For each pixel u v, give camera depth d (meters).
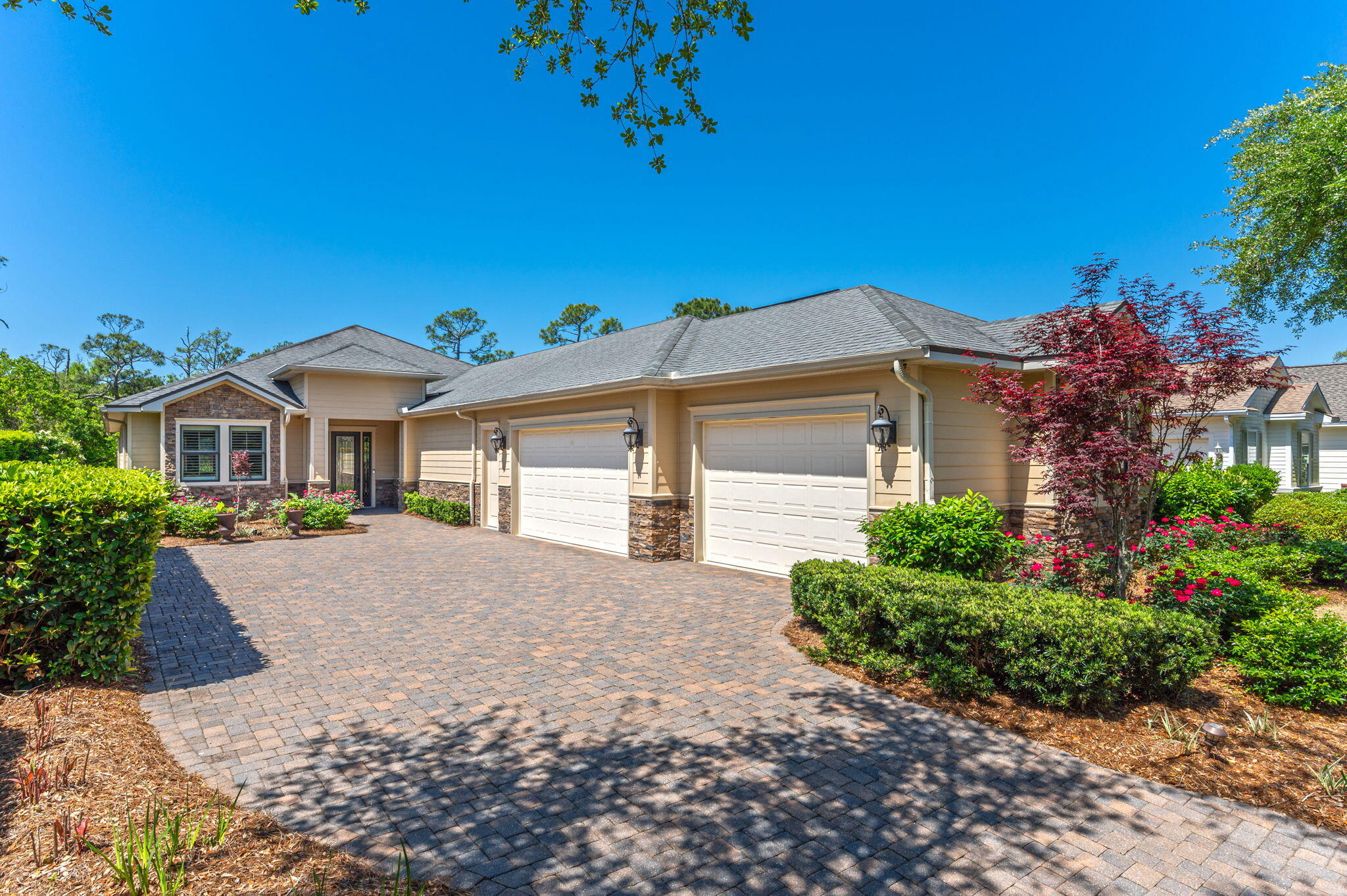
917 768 4.02
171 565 11.28
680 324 14.91
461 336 69.00
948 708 4.95
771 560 10.51
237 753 4.15
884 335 9.34
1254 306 11.95
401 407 20.89
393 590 9.38
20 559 4.86
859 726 4.65
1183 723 4.65
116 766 3.64
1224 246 11.95
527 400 13.98
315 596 8.93
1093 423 6.36
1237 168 10.92
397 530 16.64
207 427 17.08
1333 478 23.64
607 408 12.72
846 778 3.90
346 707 4.99
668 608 8.28
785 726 4.65
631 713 4.90
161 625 7.39
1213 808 3.58
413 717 4.80
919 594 5.63
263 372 21.58
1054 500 9.34
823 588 6.43
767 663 6.07
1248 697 5.11
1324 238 10.54
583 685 5.51
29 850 2.74
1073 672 4.65
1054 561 7.48
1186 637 4.88
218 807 3.39
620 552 12.66
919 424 8.47
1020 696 5.10
